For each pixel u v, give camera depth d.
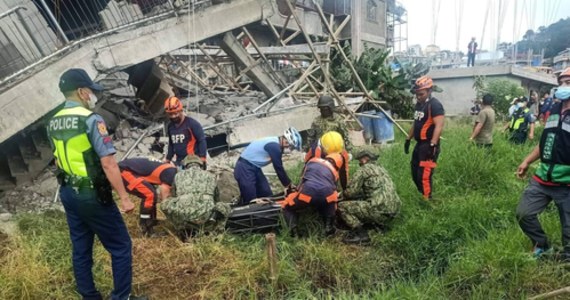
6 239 3.71
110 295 2.77
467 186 5.03
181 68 11.11
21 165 5.46
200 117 7.36
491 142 6.25
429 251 3.68
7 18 5.52
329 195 3.71
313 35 18.41
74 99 2.48
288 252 3.38
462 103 17.58
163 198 4.02
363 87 8.42
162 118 7.47
